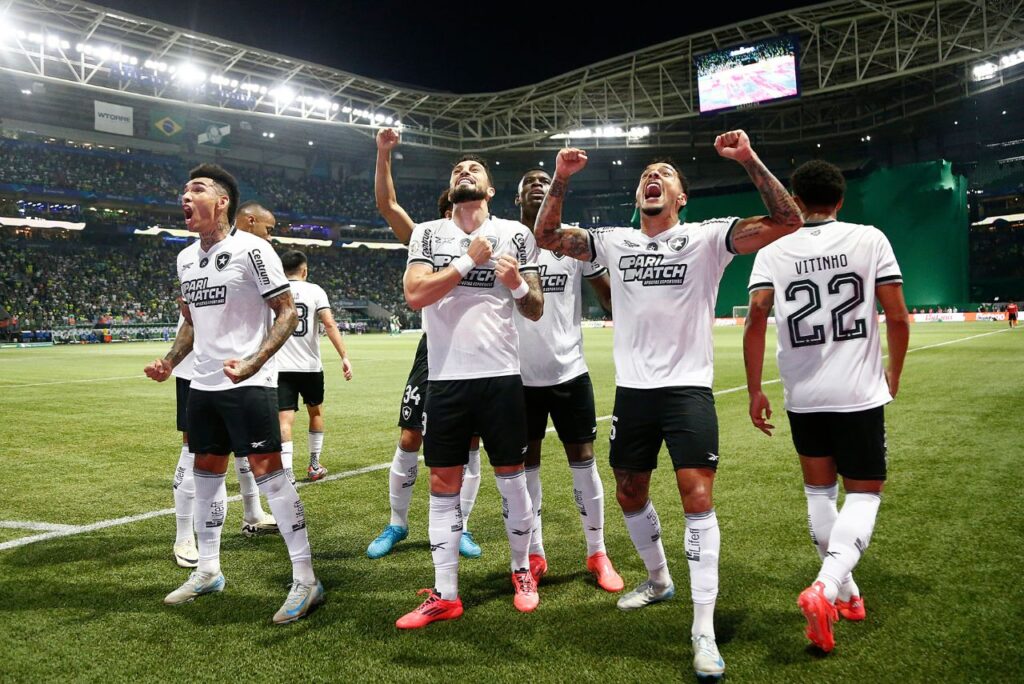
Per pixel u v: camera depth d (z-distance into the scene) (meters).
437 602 2.77
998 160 46.16
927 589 2.90
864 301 2.67
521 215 3.61
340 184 54.25
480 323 2.86
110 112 39.19
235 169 49.88
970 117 44.47
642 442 2.72
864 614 2.68
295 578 2.88
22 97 38.88
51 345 33.81
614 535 3.86
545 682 2.27
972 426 6.56
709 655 2.31
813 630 2.35
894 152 48.78
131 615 2.84
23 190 39.50
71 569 3.39
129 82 34.16
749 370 2.90
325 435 7.27
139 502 4.64
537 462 3.36
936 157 47.19
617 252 2.81
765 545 3.53
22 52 28.81
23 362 19.73
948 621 2.61
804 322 2.72
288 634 2.66
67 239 43.66
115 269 44.09
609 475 5.27
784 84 34.44
